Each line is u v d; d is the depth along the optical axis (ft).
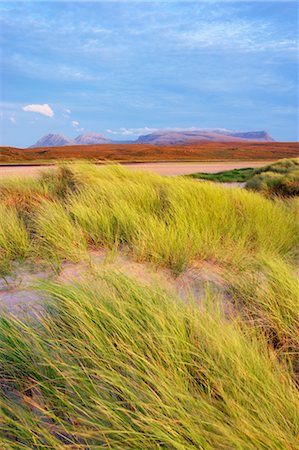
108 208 15.72
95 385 4.95
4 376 5.52
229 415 4.66
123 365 5.17
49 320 6.72
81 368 5.50
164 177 24.75
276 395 4.90
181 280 10.72
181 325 6.39
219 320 6.97
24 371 5.54
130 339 5.90
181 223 14.90
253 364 5.61
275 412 4.71
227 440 4.20
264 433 4.28
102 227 14.03
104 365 5.26
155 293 7.86
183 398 4.72
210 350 5.78
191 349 5.85
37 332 6.31
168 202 17.95
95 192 18.22
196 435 4.15
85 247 12.46
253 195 23.35
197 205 17.53
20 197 18.78
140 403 4.46
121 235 14.07
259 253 13.47
